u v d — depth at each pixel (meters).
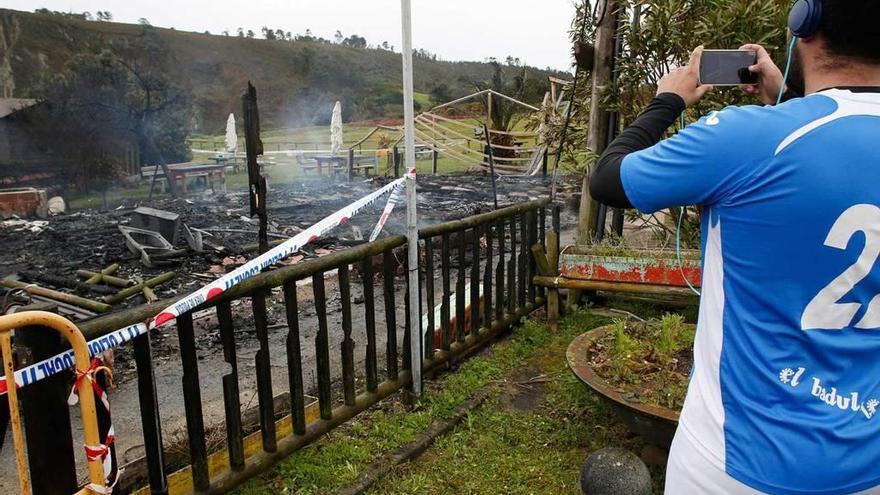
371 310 3.16
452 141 19.81
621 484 2.12
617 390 2.76
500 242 4.33
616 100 5.11
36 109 16.20
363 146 28.45
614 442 3.17
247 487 2.75
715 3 4.34
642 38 4.73
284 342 4.93
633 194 1.22
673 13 4.47
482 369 3.97
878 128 1.03
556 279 4.66
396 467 2.96
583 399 3.53
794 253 1.06
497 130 18.17
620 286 4.48
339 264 2.91
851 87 1.11
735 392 1.16
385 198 11.91
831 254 1.04
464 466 3.01
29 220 11.91
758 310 1.12
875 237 1.02
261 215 5.78
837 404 1.08
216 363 4.50
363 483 2.80
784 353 1.10
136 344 2.06
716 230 1.18
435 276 6.56
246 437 2.91
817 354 1.08
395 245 3.28
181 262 7.50
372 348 3.20
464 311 4.00
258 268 2.40
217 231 9.58
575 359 3.11
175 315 2.10
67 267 7.49
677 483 1.27
